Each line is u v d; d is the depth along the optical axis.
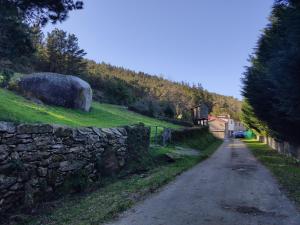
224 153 32.84
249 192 12.43
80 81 31.08
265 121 30.34
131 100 63.75
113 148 16.39
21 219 8.80
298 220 8.82
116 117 33.91
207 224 8.37
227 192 12.41
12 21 12.59
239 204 10.52
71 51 64.75
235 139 78.00
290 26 13.95
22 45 13.41
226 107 154.00
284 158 27.75
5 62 16.52
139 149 20.05
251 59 28.70
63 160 11.90
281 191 12.62
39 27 14.02
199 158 25.02
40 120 19.23
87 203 10.47
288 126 23.59
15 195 9.41
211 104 136.88
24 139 9.99
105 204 10.21
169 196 11.67
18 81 28.45
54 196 11.16
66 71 63.97
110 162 15.56
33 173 10.25
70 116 25.47
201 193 12.20
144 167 18.78
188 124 53.34
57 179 11.45
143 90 106.94
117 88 62.31
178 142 31.83
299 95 14.92
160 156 21.97
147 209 9.84
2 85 27.61
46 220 8.84
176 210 9.73
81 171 12.88
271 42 20.56
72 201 10.92
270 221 8.70
